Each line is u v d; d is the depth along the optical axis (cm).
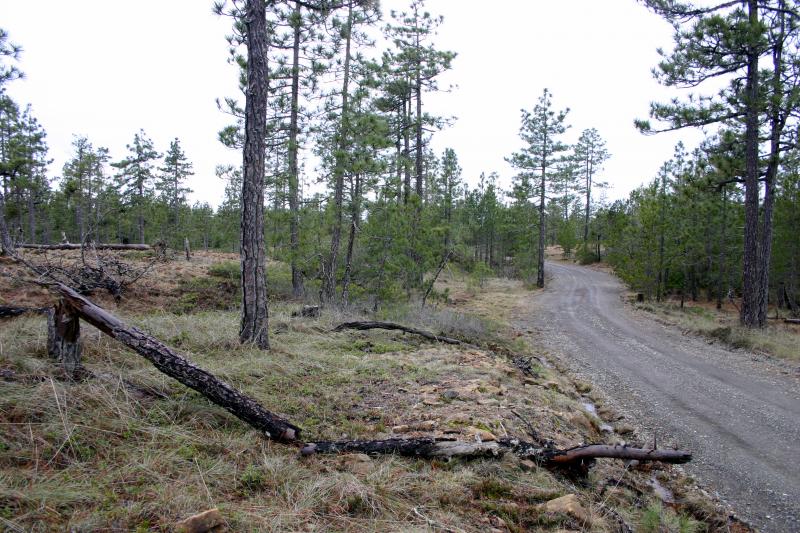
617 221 3412
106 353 531
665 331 1538
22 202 2909
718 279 2430
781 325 1792
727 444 623
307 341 839
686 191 1709
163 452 352
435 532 304
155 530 260
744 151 1580
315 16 1362
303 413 492
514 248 4109
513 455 428
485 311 1958
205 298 1144
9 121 2903
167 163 3909
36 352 500
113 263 1177
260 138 730
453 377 711
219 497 310
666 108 1541
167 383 471
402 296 1518
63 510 268
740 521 444
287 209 1335
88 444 344
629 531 367
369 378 653
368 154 1257
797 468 552
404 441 415
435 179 3369
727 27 1359
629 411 761
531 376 895
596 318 1822
